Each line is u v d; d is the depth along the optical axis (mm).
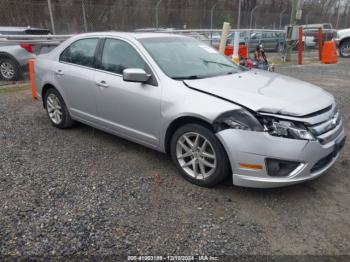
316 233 2932
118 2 18938
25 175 3885
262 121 3184
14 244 2732
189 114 3490
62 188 3602
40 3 15680
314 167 3311
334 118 3566
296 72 11922
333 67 13453
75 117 5145
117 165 4195
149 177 3891
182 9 21188
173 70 4012
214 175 3490
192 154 3658
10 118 6113
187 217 3135
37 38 9758
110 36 4594
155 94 3832
